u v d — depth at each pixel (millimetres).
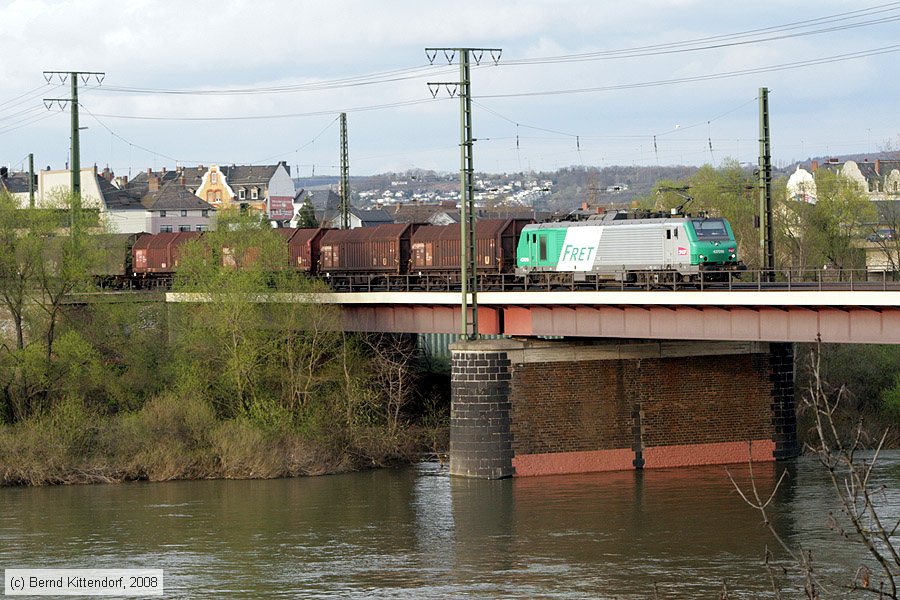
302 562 60594
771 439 90625
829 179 130500
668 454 87938
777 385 90938
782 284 76625
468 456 84062
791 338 70812
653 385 87750
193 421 89312
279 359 96938
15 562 61312
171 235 127688
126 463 86875
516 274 100625
